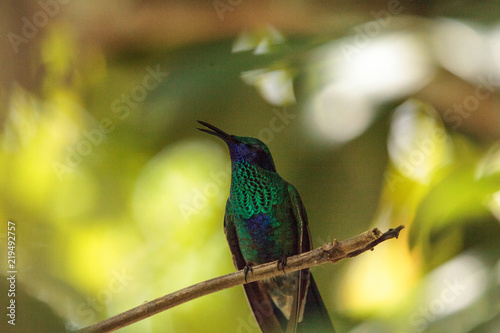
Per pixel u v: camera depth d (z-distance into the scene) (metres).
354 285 2.43
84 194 2.47
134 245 2.48
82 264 2.46
